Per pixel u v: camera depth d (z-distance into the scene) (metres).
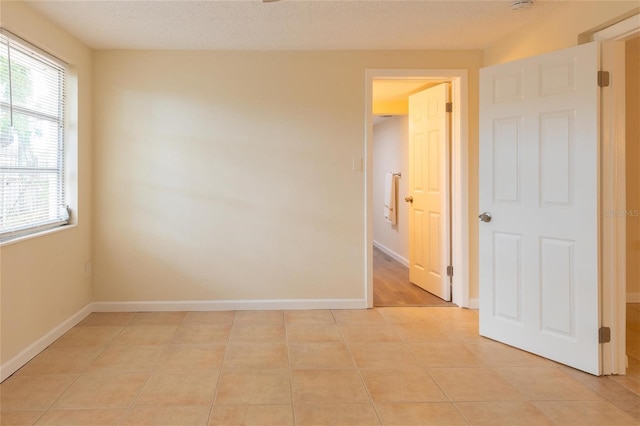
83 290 3.75
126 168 3.90
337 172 4.02
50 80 3.35
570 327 2.79
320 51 3.96
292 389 2.51
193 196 3.95
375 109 6.02
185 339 3.28
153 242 3.94
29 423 2.14
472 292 4.12
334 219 4.04
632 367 2.82
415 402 2.37
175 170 3.94
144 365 2.82
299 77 3.97
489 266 3.29
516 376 2.68
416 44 3.81
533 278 2.99
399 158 6.57
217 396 2.42
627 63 4.42
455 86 4.11
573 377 2.66
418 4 2.97
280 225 4.01
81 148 3.67
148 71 3.89
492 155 3.21
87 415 2.22
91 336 3.33
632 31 2.60
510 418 2.21
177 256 3.96
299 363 2.87
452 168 4.21
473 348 3.13
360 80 3.99
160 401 2.37
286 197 4.00
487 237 3.29
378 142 7.79
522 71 3.00
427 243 4.70
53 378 2.63
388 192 6.93
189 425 2.13
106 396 2.42
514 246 3.10
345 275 4.07
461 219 4.08
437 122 4.41
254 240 4.00
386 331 3.49
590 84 2.66
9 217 2.84
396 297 4.48
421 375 2.70
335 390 2.50
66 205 3.57
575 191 2.74
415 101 4.88
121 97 3.88
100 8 2.96
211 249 3.98
